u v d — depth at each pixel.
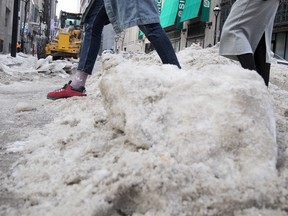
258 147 1.93
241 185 1.74
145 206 1.68
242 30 3.70
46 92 6.14
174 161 1.88
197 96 2.18
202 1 34.66
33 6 58.88
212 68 2.56
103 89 2.53
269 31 3.82
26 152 2.47
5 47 36.12
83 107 3.64
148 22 3.43
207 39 34.25
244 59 3.59
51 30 68.81
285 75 6.69
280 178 1.79
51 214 1.59
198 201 1.63
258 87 2.18
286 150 2.18
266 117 2.07
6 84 7.27
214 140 1.98
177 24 40.00
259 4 3.63
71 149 2.41
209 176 1.79
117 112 2.37
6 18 36.78
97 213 1.60
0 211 1.67
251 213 1.56
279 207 1.62
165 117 2.16
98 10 4.32
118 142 2.35
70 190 1.80
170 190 1.67
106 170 1.89
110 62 4.04
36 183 1.94
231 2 29.84
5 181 1.98
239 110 2.03
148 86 2.29
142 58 5.59
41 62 11.12
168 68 2.50
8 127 3.20
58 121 3.29
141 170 1.80
